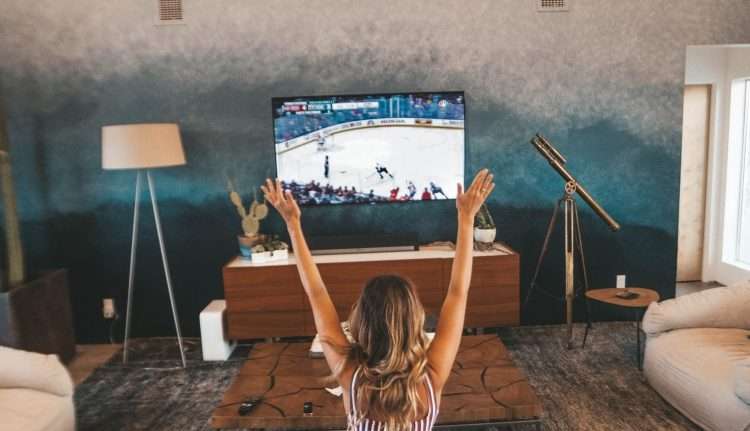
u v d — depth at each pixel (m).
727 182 4.88
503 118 4.04
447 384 2.44
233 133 4.03
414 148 4.03
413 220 4.14
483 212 3.95
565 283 4.09
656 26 3.97
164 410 3.08
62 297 3.79
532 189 4.13
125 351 3.81
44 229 4.12
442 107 3.99
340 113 3.98
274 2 3.90
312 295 1.42
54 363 2.54
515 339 3.97
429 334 2.96
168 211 4.12
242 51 3.94
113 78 3.96
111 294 4.20
